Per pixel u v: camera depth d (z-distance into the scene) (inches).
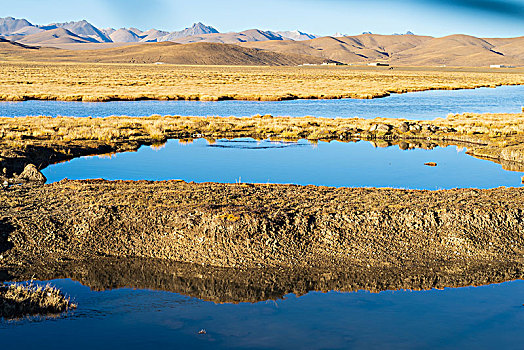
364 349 385.1
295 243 569.6
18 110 2090.3
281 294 489.1
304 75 5206.7
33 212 626.5
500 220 617.6
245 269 534.9
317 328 420.5
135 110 2158.0
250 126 1592.0
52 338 396.8
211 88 3314.5
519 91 3516.2
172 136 1408.7
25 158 973.2
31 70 5177.2
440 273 533.0
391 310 454.9
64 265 543.5
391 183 865.5
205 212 603.8
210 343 391.9
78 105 2359.7
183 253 561.3
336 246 570.6
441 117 1958.7
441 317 441.1
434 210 628.4
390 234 591.5
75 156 1111.6
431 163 1043.9
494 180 893.8
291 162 1063.0
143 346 385.7
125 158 1099.3
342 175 931.3
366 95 2859.3
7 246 564.4
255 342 394.3
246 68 7795.3
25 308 445.7
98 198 684.1
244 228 573.0
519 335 409.7
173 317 439.5
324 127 1549.0
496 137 1370.6
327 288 502.0
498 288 502.6
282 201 671.1
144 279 517.0
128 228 596.4
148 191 726.5
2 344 384.5
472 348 388.8
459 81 4544.8
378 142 1354.6
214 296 483.2
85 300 472.1
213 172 951.0
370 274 528.4
